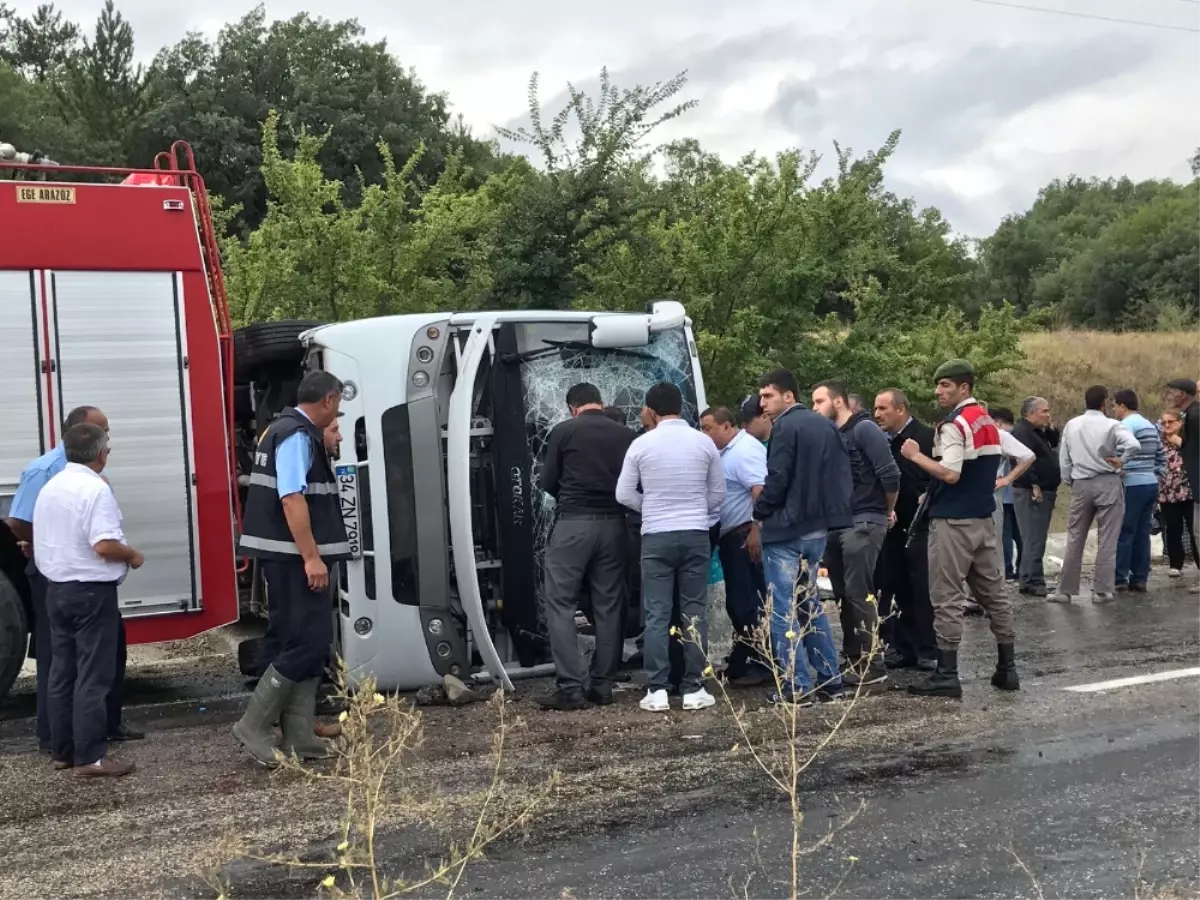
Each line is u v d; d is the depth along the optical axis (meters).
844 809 4.78
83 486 5.56
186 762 5.77
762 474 7.20
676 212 13.67
